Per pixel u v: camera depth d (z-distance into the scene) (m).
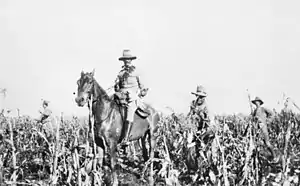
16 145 13.38
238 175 11.37
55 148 11.27
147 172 13.43
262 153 12.01
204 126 13.02
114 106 12.15
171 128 16.77
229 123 16.89
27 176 12.85
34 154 13.76
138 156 16.48
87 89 11.24
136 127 12.98
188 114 13.57
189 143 12.29
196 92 13.30
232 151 12.62
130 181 12.90
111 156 11.98
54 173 10.87
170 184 11.45
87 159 10.84
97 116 11.73
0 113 10.80
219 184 10.93
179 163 14.03
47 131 14.78
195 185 12.17
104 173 12.38
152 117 13.74
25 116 16.20
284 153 10.63
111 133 11.88
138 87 12.62
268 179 11.55
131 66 12.59
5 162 13.02
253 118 11.74
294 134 15.64
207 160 12.17
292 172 11.98
